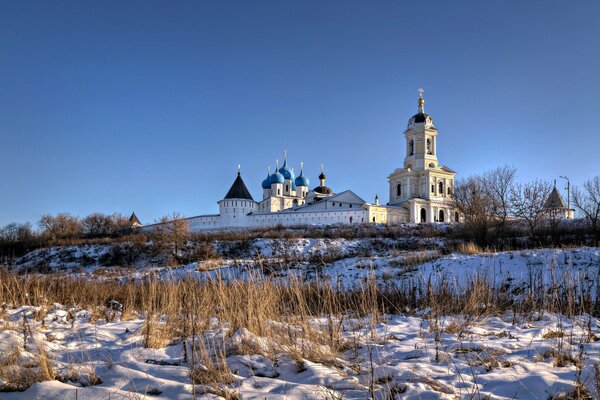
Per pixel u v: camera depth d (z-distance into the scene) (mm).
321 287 12656
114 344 7195
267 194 100875
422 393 4781
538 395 4844
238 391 4988
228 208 78625
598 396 4773
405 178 85312
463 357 6355
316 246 41031
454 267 20359
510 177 41906
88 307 11562
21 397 4859
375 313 9664
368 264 23812
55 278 18531
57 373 5547
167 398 4848
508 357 6328
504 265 19750
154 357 6406
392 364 5953
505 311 10734
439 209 83375
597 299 11281
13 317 9344
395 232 48281
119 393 4805
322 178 104562
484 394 4855
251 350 6633
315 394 4809
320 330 7609
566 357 6168
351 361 6270
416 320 9539
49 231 66688
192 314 7785
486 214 37312
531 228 37188
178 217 43281
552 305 10828
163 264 37688
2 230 69375
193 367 5598
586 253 19797
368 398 4738
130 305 11523
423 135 87062
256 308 8266
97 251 42250
